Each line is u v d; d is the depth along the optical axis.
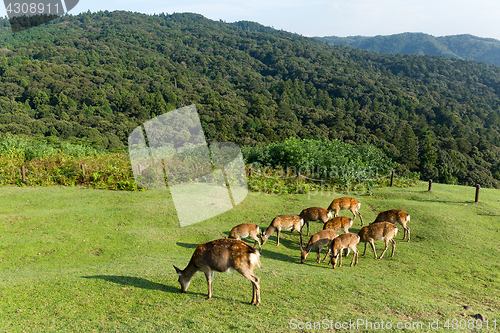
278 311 4.94
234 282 6.12
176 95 72.75
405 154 52.03
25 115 65.25
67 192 12.99
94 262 7.27
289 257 8.34
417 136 71.44
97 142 37.94
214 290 5.69
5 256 7.35
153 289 5.59
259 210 11.69
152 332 4.14
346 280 6.56
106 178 14.24
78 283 5.70
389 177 16.41
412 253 8.67
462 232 9.98
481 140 68.88
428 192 14.36
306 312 4.94
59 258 7.41
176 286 5.80
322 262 8.10
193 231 9.37
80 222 9.73
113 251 7.93
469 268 7.82
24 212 10.52
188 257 7.66
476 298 6.27
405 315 5.07
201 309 4.89
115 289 5.49
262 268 7.03
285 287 5.96
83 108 70.62
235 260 5.06
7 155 15.73
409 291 6.26
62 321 4.35
